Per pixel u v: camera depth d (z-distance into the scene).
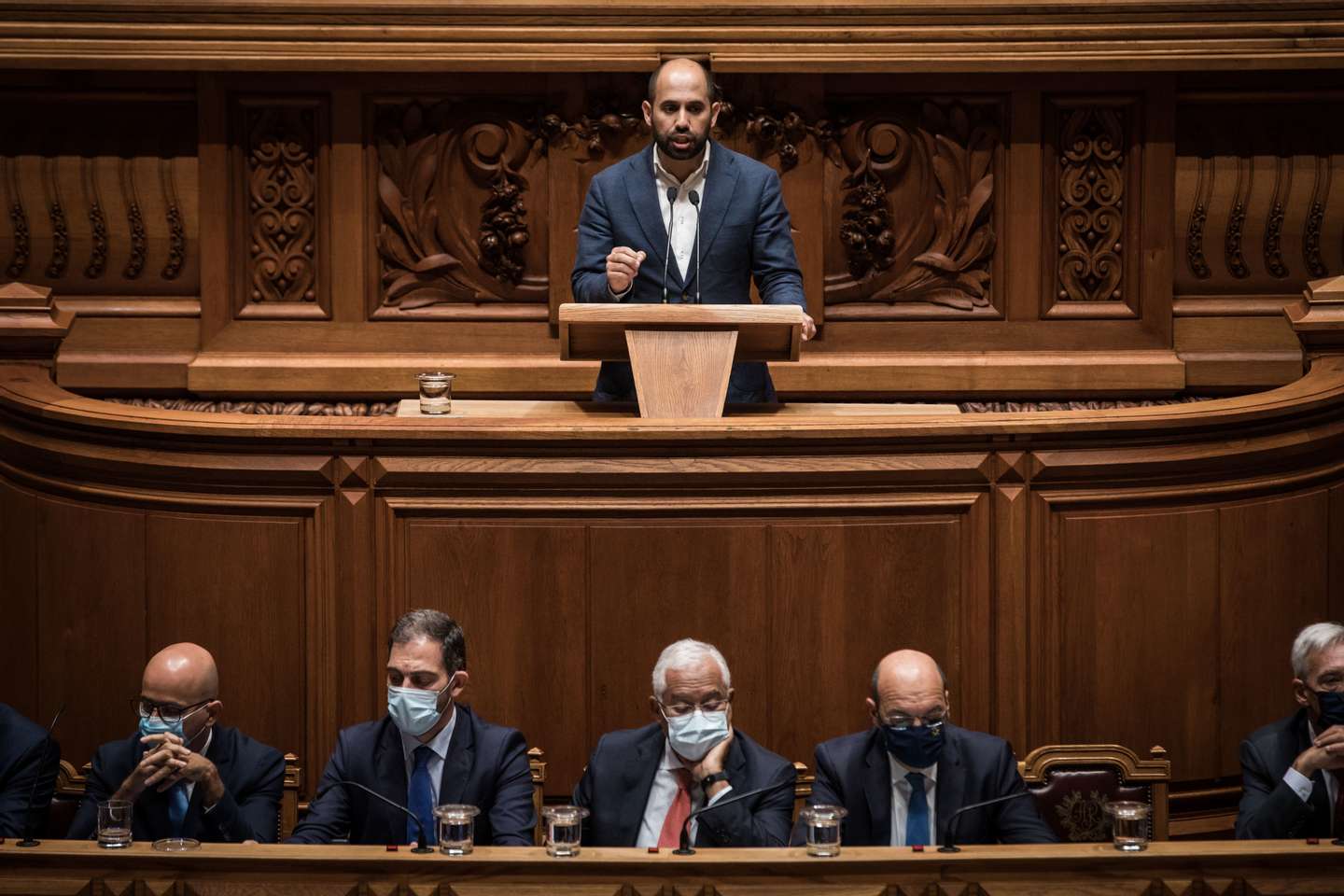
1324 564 17.50
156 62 22.84
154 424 16.53
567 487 16.33
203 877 11.23
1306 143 23.89
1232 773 17.17
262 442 16.41
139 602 16.86
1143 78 23.41
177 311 23.98
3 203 23.80
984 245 23.83
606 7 23.02
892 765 13.43
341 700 16.47
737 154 18.94
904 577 16.48
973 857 11.14
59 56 22.83
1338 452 17.58
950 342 23.91
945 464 16.39
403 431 16.16
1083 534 16.62
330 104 23.44
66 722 17.19
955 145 23.62
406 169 23.67
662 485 16.30
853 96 23.47
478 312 23.88
